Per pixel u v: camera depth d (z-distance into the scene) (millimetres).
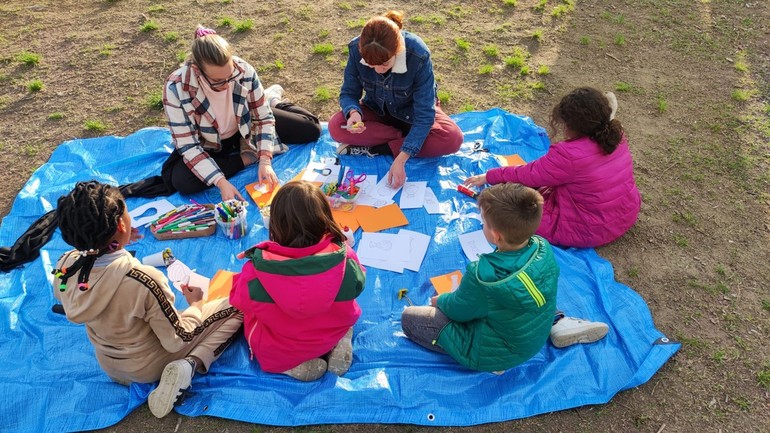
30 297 3646
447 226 4160
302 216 2594
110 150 4891
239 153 4668
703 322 3561
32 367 3229
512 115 5203
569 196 3881
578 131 3635
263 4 7168
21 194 4383
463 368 3229
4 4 7191
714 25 6699
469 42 6430
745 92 5594
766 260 3951
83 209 2406
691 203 4430
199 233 4062
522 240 2773
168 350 2898
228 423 3010
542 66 6016
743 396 3156
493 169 4121
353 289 2920
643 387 3197
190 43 6410
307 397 3039
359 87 4590
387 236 4066
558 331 3283
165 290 2742
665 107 5414
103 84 5797
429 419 2992
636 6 7117
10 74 5906
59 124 5270
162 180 4531
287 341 3014
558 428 3008
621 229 3955
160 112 5430
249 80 4277
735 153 4883
